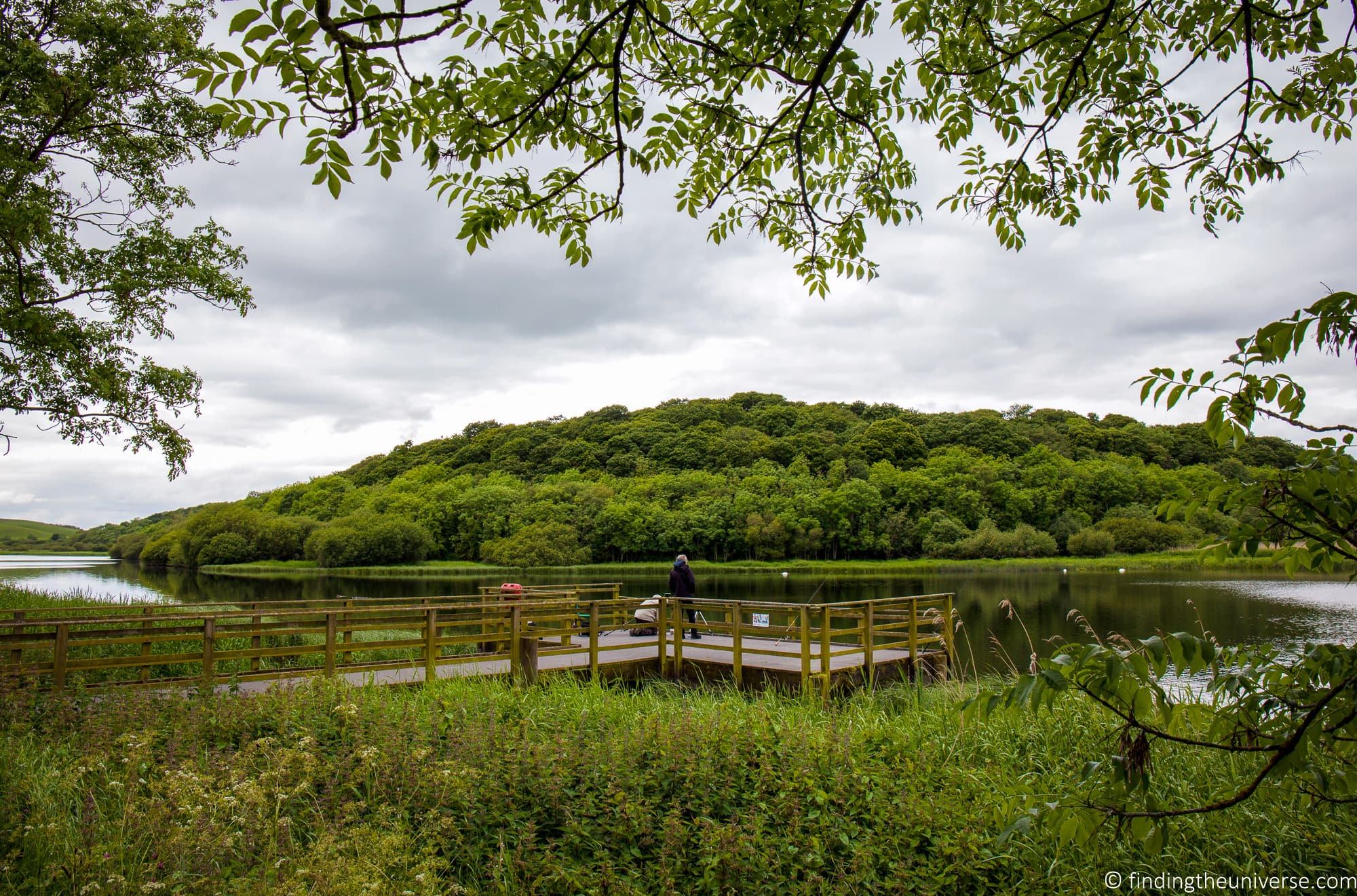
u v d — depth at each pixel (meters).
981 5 3.71
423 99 3.21
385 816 4.50
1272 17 3.93
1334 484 1.95
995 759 6.03
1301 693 2.21
